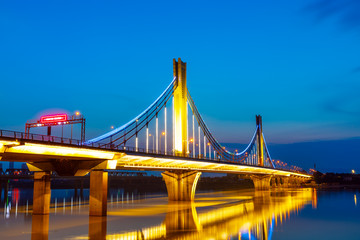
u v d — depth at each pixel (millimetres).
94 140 72812
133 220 56625
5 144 42281
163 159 79812
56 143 47312
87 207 81938
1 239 39250
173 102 110062
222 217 62812
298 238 42406
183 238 40906
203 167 109438
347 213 71000
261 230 47688
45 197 57531
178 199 104938
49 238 39969
